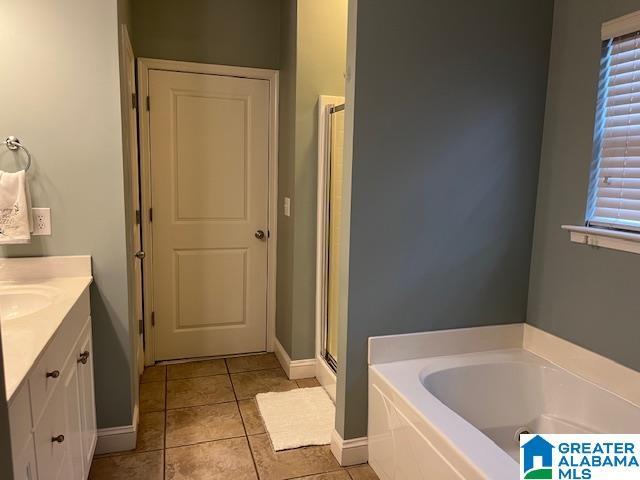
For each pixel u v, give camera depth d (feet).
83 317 6.07
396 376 6.45
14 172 6.37
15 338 4.14
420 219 6.89
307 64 9.00
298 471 6.86
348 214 6.59
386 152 6.60
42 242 6.60
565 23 6.86
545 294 7.31
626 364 6.05
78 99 6.46
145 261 9.97
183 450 7.29
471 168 7.04
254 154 10.52
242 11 9.99
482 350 7.50
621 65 6.07
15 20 6.19
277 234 10.75
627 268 5.98
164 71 9.66
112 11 6.42
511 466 4.50
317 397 9.00
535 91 7.19
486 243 7.30
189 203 10.23
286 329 10.17
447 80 6.75
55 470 4.47
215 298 10.73
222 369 10.29
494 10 6.84
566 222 6.91
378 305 6.84
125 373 7.07
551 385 6.91
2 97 6.27
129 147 7.73
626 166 6.05
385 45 6.40
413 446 5.63
